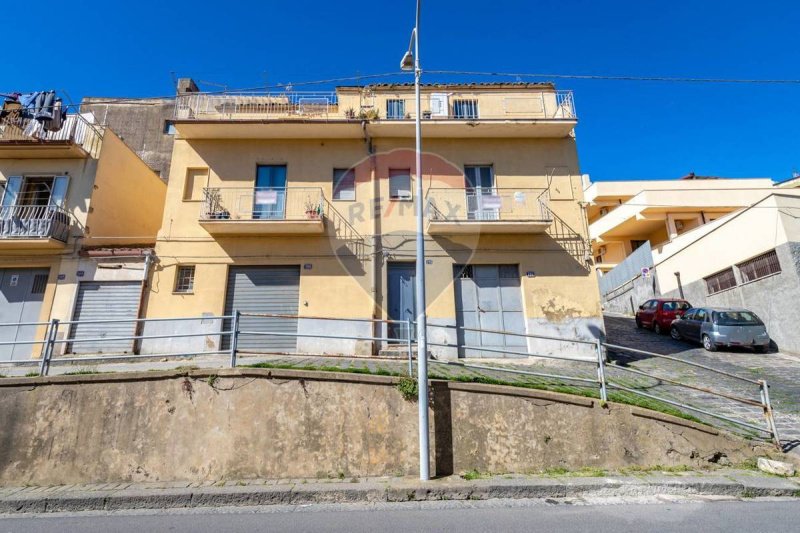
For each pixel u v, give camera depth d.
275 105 13.60
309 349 11.44
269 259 11.98
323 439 5.78
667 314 16.31
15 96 12.21
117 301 11.61
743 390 8.84
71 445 5.79
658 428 6.02
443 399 6.03
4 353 11.09
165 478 5.61
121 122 23.80
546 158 13.04
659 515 4.39
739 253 15.30
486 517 4.38
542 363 11.27
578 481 5.18
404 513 4.53
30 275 11.93
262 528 4.15
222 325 11.46
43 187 12.73
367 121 12.45
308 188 12.59
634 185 27.83
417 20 7.59
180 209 12.29
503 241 12.23
